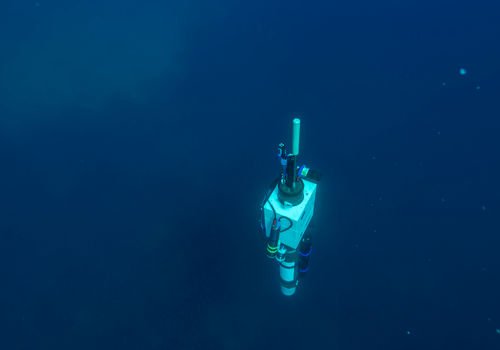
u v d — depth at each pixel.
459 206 7.48
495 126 8.92
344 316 6.67
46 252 7.46
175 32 12.98
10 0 13.88
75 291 6.91
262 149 9.07
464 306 6.32
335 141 9.04
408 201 7.70
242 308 6.84
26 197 8.35
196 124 9.80
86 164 8.97
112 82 11.13
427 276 6.70
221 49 12.20
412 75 10.64
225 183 8.44
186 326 6.65
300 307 6.84
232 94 10.60
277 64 11.50
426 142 8.76
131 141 9.47
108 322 6.61
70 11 13.59
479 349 5.90
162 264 7.27
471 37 11.78
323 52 11.84
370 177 8.21
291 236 4.22
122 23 13.28
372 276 6.91
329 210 7.72
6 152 9.26
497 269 6.58
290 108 10.02
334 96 10.25
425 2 13.53
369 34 12.41
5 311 6.69
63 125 9.89
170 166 8.84
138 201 8.20
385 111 9.66
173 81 11.13
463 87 10.04
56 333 6.47
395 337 6.31
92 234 7.69
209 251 7.40
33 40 12.48
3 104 10.46
